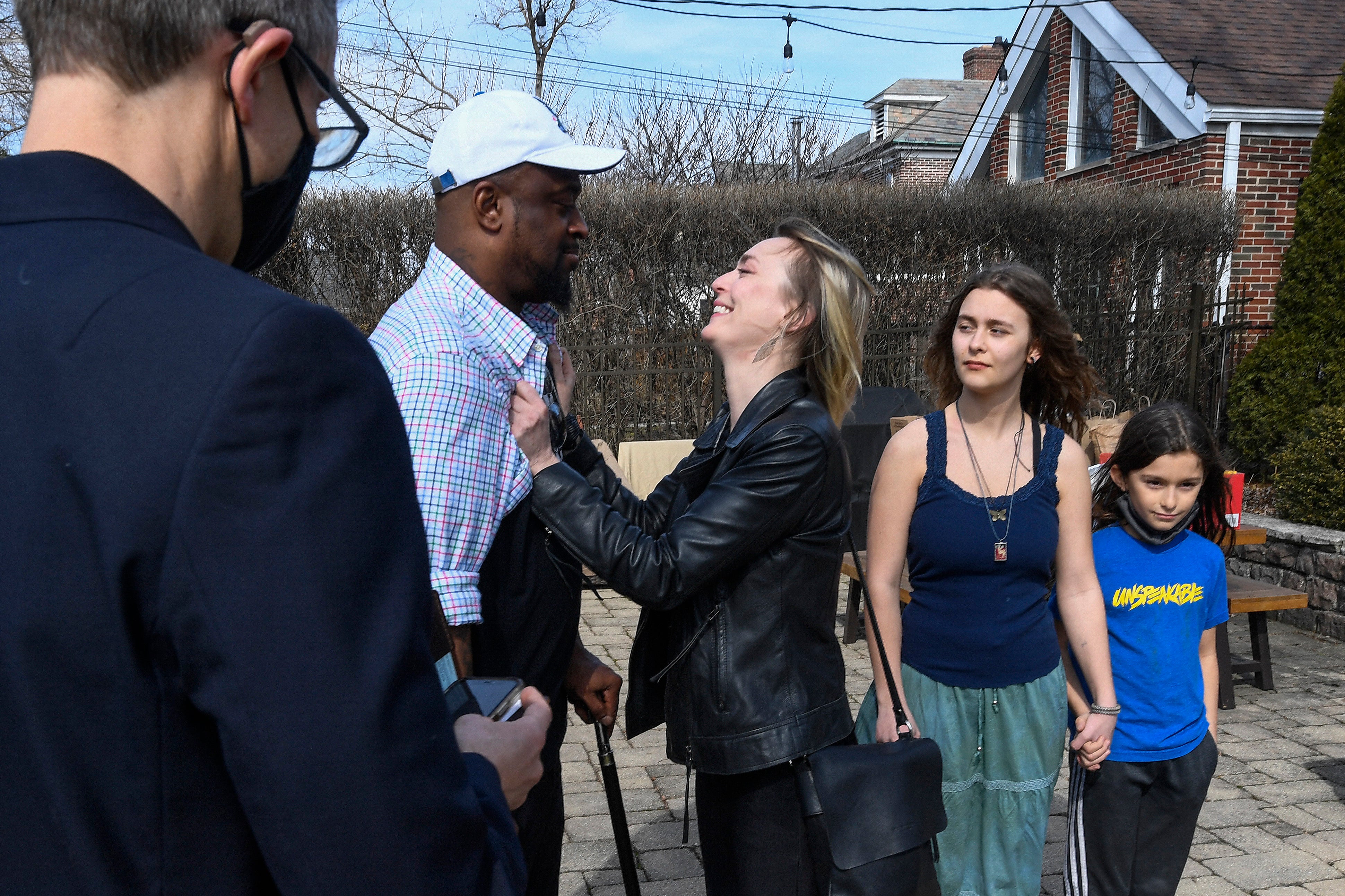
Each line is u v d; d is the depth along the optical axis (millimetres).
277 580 606
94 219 683
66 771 616
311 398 644
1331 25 12367
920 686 2240
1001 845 2250
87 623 609
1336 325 8305
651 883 3020
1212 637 2484
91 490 605
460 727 899
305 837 604
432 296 1532
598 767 3910
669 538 1698
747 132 17484
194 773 639
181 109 724
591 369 8898
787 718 1771
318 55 807
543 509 1582
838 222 9273
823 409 1873
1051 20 13859
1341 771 3922
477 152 1521
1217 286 10398
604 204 8852
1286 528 6266
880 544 2268
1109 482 2498
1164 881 2395
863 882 1654
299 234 8914
